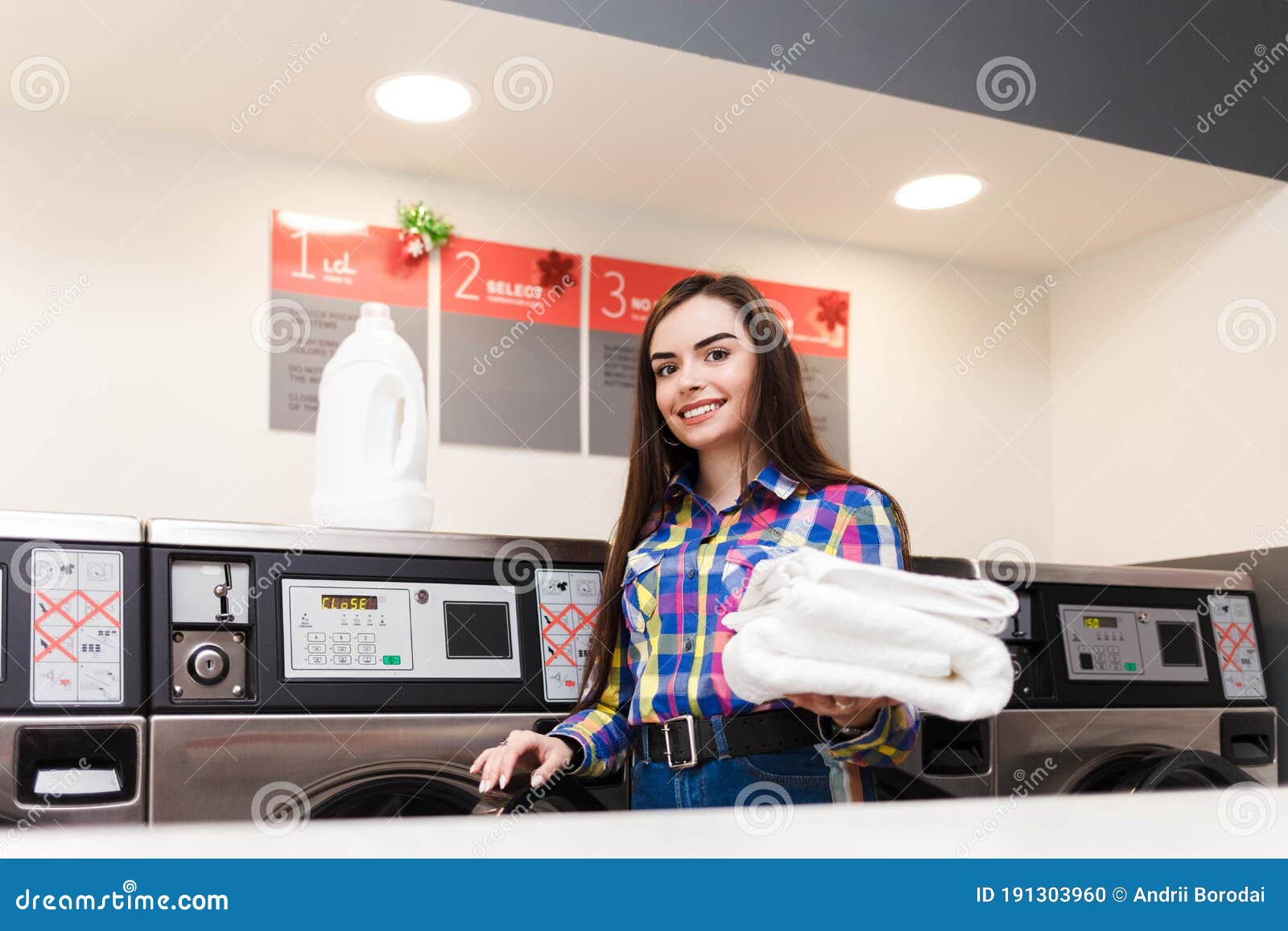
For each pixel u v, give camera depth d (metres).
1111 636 2.16
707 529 1.61
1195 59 2.52
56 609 1.43
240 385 2.31
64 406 2.16
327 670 1.58
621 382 2.67
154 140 2.29
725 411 1.59
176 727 1.47
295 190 2.40
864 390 2.91
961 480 3.00
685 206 2.71
